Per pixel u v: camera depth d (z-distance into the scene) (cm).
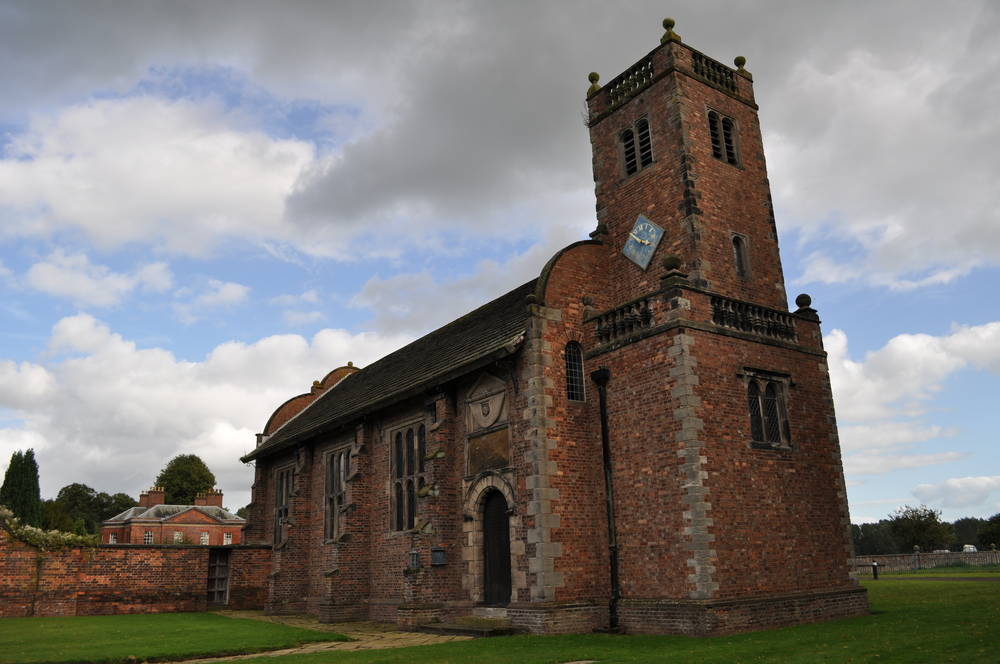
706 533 1730
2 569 2680
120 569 2905
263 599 3275
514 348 2034
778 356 2059
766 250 2236
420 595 2144
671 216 2125
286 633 2020
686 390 1811
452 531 2222
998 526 6494
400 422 2600
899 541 6588
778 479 1936
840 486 2091
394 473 2614
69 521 6400
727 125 2308
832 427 2133
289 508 3381
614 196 2328
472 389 2258
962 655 1123
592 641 1644
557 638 1725
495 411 2144
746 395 1938
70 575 2802
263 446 3731
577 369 2112
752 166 2303
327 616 2519
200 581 3070
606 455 1986
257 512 3631
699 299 1927
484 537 2161
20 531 2733
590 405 2075
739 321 1994
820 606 1886
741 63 2431
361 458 2722
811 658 1187
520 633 1884
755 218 2241
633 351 1973
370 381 3419
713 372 1881
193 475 10625
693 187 2097
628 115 2322
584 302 2175
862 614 1962
